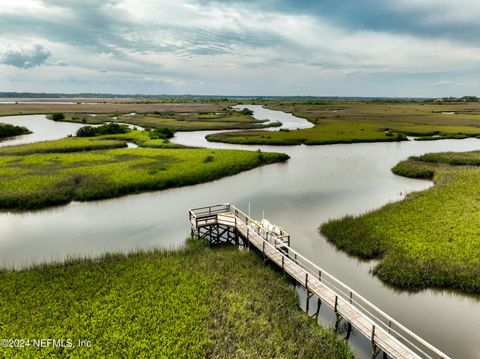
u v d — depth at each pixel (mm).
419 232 25969
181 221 31812
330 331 16891
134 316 17125
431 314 18359
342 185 42719
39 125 107812
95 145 63938
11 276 20719
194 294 18906
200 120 115062
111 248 26609
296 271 20766
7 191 36281
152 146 65500
